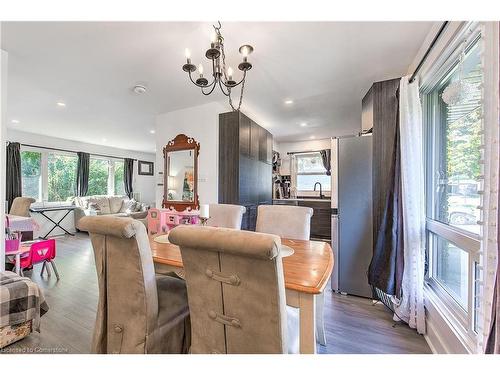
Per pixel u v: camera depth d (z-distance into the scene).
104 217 1.22
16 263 2.59
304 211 2.04
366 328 1.92
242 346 0.97
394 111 2.44
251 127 3.83
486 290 1.00
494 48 0.98
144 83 2.84
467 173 1.51
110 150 7.14
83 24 1.79
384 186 2.43
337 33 1.87
